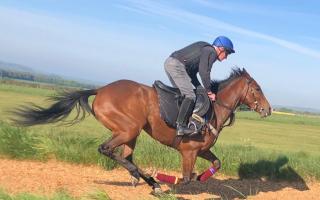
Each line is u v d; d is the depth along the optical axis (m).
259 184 9.52
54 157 9.16
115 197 6.98
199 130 6.87
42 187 7.03
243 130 29.00
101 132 15.48
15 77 143.38
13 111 7.10
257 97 7.58
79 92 7.20
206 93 6.96
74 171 8.62
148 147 9.96
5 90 45.84
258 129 31.67
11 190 6.67
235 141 19.66
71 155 9.11
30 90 49.59
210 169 7.32
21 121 7.06
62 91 7.23
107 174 8.71
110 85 7.17
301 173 10.27
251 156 10.73
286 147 20.03
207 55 6.84
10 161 8.84
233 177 9.94
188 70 7.04
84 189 7.23
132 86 7.05
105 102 6.95
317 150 20.16
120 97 6.93
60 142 9.48
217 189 8.66
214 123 7.23
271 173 10.07
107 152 6.88
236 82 7.52
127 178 8.54
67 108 7.13
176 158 9.68
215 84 7.46
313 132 35.16
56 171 8.41
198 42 7.00
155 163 9.62
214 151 10.48
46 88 61.28
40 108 7.12
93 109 7.08
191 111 6.89
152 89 7.06
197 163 9.66
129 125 6.88
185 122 6.86
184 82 6.86
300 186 9.71
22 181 7.32
